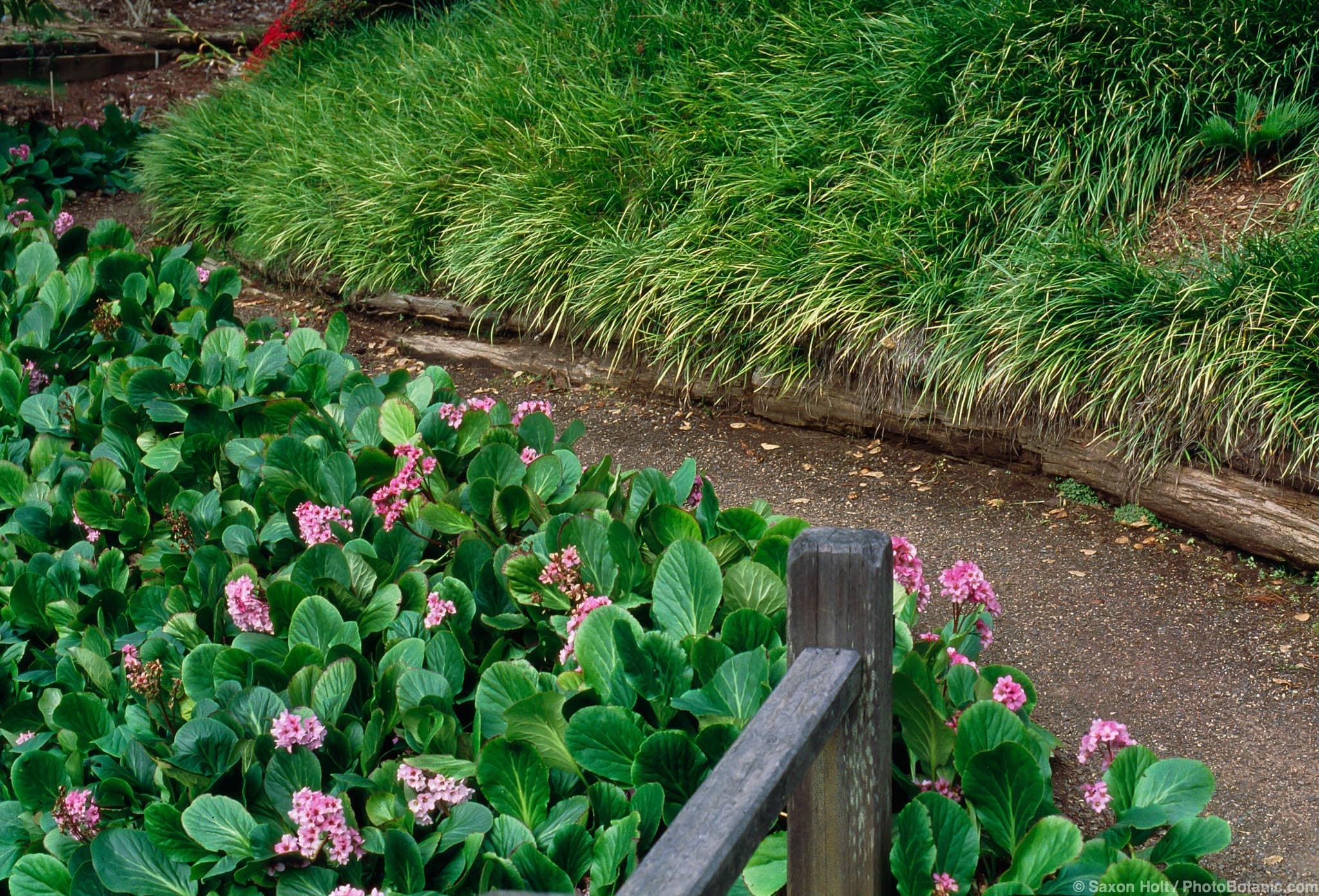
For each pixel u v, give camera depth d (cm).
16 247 580
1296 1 478
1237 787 261
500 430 342
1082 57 486
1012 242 454
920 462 439
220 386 396
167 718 254
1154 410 373
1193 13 495
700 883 135
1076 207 459
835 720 172
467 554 291
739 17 620
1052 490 407
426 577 292
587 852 208
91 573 333
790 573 182
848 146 511
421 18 860
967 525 393
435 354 583
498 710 238
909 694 209
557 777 230
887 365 436
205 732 234
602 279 506
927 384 421
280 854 210
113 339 469
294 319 491
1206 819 205
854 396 450
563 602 268
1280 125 450
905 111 518
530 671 246
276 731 224
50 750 275
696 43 610
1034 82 491
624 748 220
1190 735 280
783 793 154
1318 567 340
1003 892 185
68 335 485
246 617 276
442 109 642
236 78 878
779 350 459
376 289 614
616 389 525
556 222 535
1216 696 294
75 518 362
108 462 374
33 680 301
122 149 891
